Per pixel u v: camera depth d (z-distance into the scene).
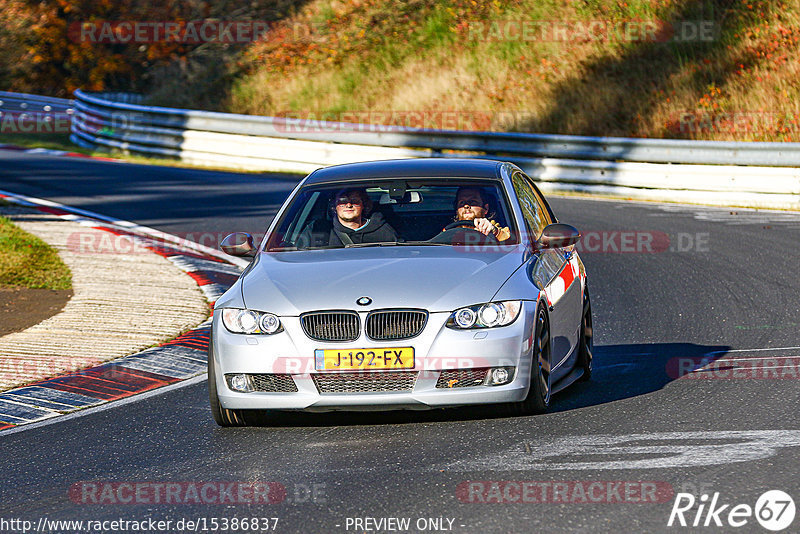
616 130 90.00
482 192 27.23
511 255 25.00
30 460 22.36
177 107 119.25
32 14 167.88
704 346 31.80
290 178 83.62
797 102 84.06
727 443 20.73
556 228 26.12
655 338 33.56
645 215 63.81
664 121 87.88
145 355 32.56
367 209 27.09
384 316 22.66
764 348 30.94
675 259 49.09
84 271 47.03
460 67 108.62
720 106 87.12
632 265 48.25
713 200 70.44
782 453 19.83
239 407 23.27
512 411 23.75
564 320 26.19
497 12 114.88
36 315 38.72
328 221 26.91
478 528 16.41
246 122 94.00
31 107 149.88
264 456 21.58
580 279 28.81
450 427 23.08
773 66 90.31
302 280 23.95
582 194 76.12
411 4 122.56
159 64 153.75
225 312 23.86
